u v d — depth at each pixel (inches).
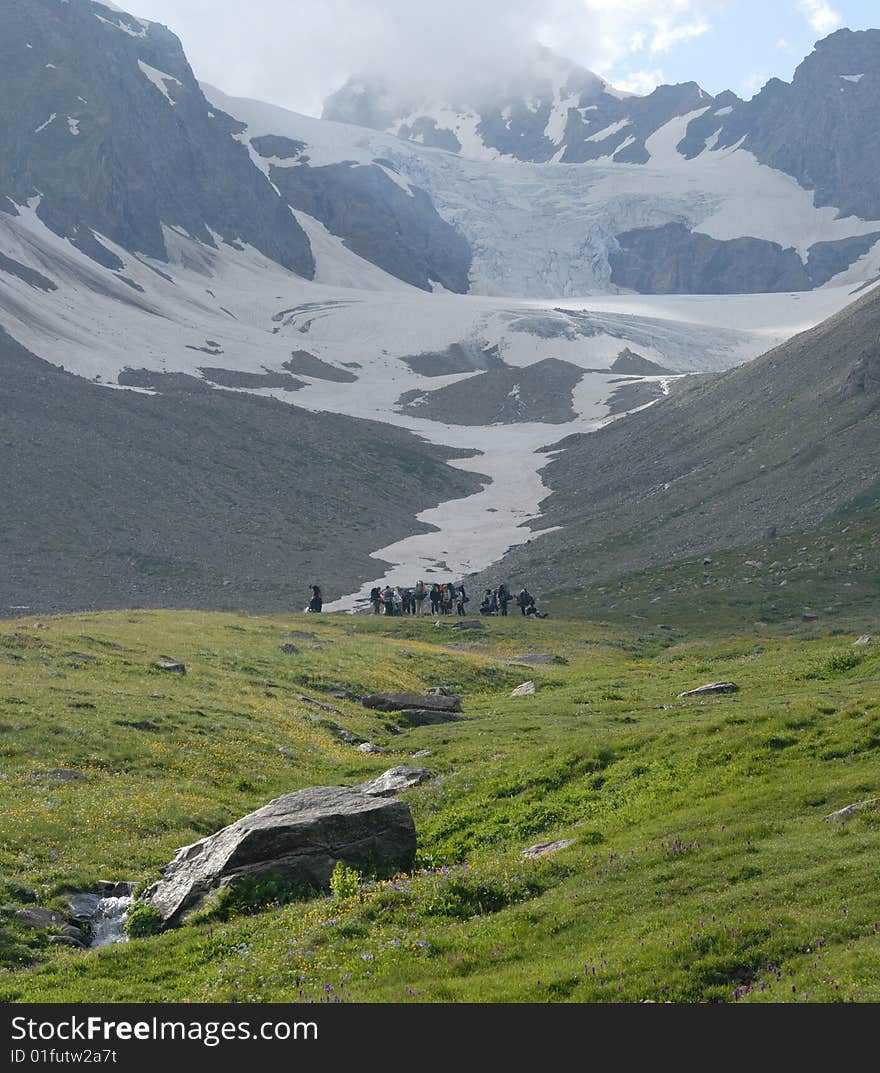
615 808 1095.6
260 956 796.6
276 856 965.2
